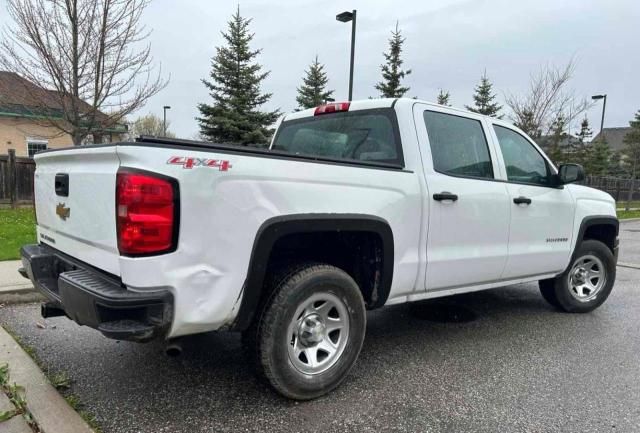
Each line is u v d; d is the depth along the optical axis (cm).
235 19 2728
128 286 238
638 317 513
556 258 473
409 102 368
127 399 296
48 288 302
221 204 252
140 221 231
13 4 909
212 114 2714
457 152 391
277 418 281
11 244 713
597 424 284
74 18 943
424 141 365
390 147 362
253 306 273
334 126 413
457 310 527
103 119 1044
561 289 505
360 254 341
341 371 315
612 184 2667
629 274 762
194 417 278
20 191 1324
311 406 297
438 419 286
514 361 379
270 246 272
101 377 325
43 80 970
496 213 402
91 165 268
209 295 252
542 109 1848
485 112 3253
